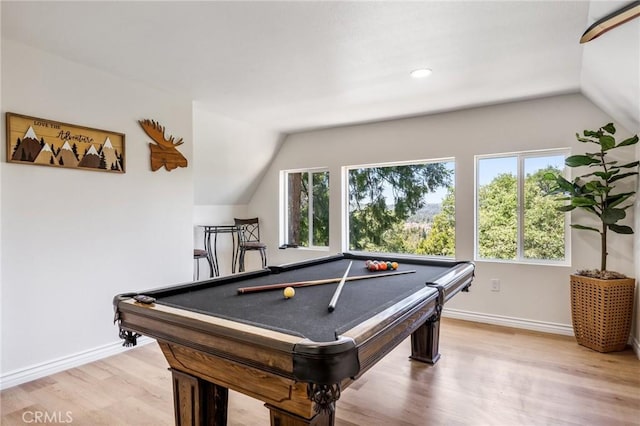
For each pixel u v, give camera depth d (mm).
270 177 5359
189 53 2533
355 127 4609
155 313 1504
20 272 2449
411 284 2232
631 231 2979
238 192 5312
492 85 3180
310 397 1119
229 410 2188
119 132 2986
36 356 2531
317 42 2369
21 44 2410
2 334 2377
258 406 2234
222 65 2738
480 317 3832
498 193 3846
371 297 1902
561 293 3459
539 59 2631
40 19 2076
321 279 2387
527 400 2254
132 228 3090
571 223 3412
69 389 2398
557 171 3561
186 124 3508
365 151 4547
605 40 2152
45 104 2547
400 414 2109
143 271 3170
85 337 2793
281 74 2930
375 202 4688
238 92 3359
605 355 2932
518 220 3744
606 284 2902
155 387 2434
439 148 4062
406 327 1604
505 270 3711
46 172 2570
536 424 2002
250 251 5586
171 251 3393
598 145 3295
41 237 2547
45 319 2574
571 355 2938
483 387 2420
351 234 4875
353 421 2039
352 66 2756
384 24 2133
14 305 2426
